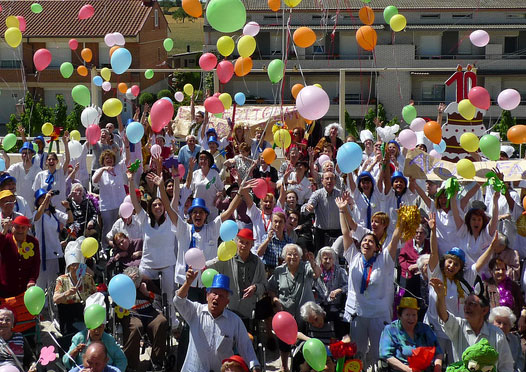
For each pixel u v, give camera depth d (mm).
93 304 7285
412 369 6957
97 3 46406
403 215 8047
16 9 44969
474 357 6559
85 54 16938
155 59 47750
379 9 42875
